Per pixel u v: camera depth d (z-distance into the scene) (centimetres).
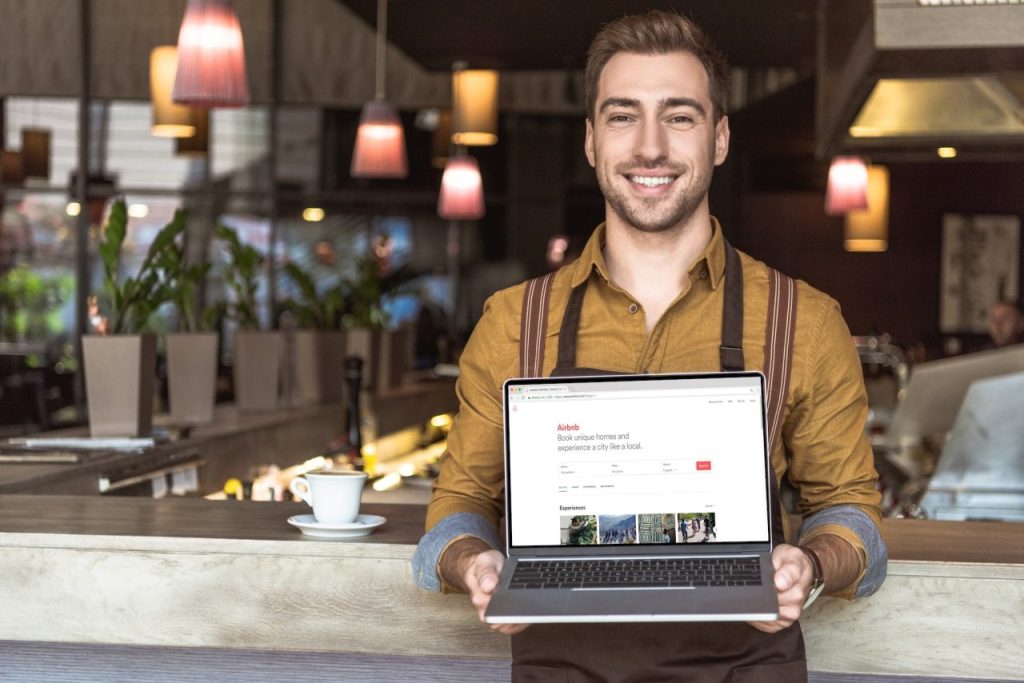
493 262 969
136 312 306
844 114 339
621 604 122
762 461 137
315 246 906
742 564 131
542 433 139
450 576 139
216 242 834
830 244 1080
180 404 350
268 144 851
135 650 195
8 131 767
